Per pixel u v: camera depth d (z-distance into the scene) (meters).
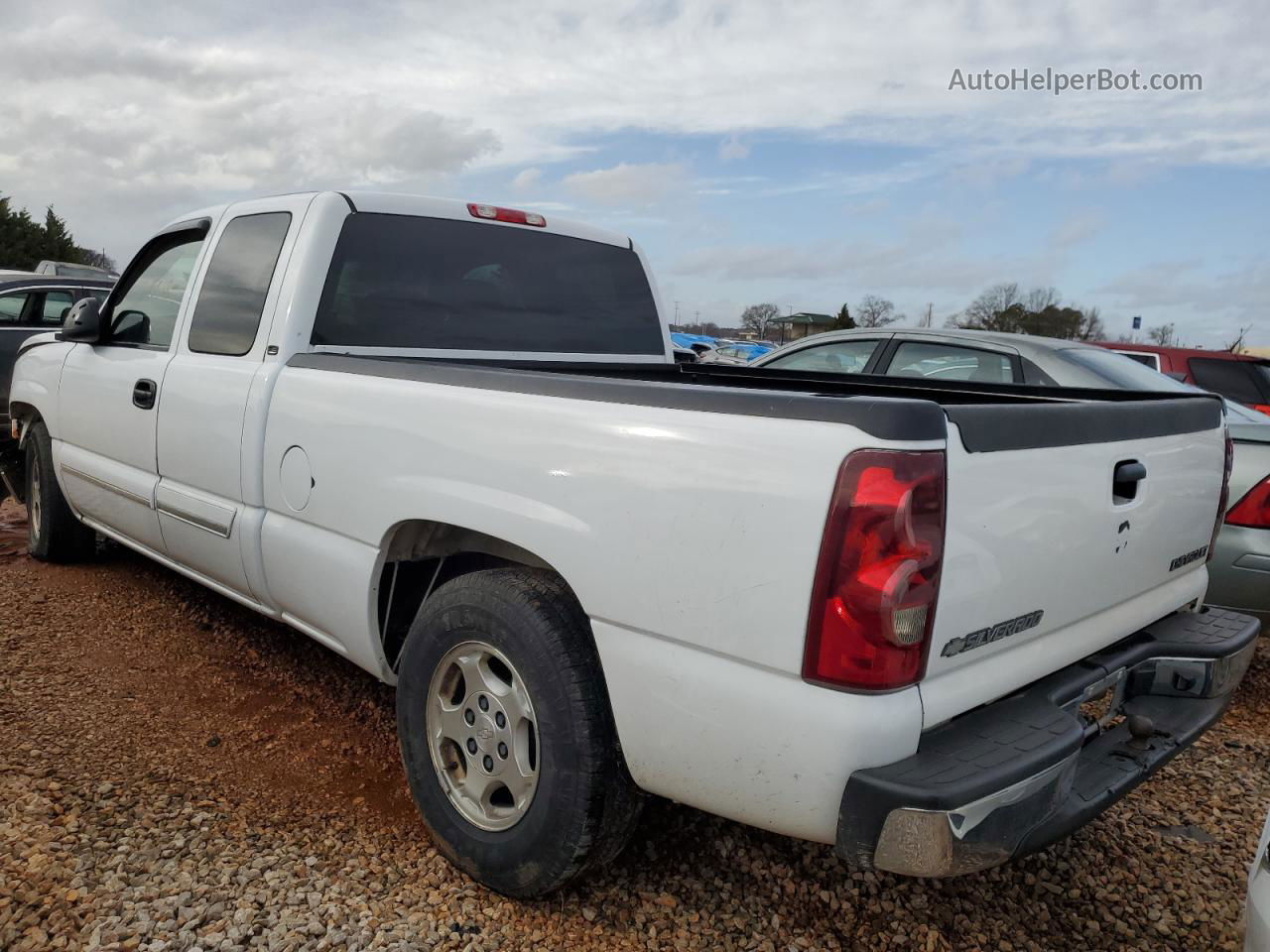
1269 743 3.88
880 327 6.16
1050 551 2.14
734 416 1.97
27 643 4.03
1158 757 2.43
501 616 2.35
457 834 2.52
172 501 3.73
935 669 1.91
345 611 2.92
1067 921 2.61
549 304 3.89
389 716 3.58
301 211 3.38
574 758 2.23
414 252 3.51
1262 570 4.09
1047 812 2.00
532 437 2.32
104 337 4.43
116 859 2.53
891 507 1.76
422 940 2.31
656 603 2.06
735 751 1.97
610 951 2.33
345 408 2.87
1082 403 2.34
